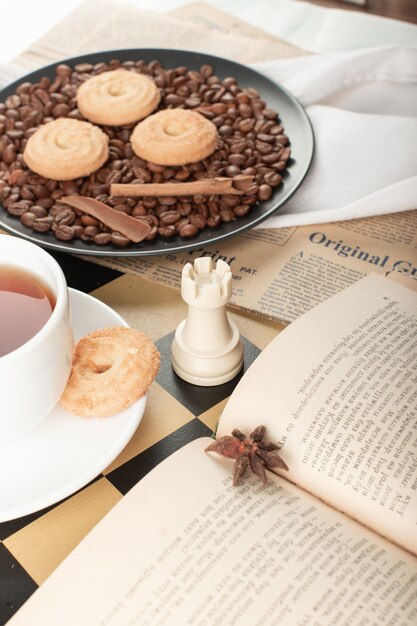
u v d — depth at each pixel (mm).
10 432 367
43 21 708
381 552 350
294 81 612
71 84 595
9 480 363
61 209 495
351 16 701
